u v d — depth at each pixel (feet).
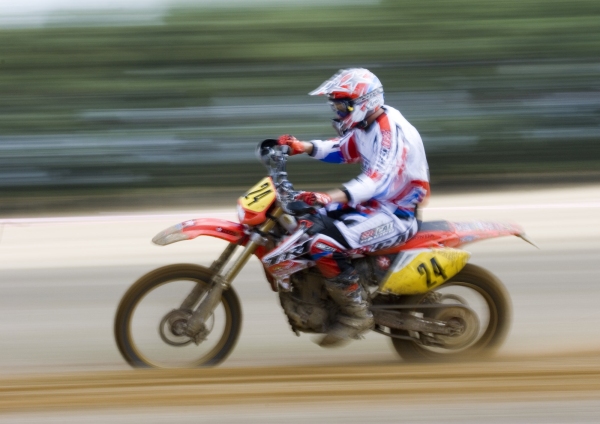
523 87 133.90
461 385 43.27
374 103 46.88
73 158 124.06
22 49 127.44
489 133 132.05
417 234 49.44
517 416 38.65
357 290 47.70
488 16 134.31
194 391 42.27
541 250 82.02
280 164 47.19
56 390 42.60
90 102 126.00
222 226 47.32
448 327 49.29
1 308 63.16
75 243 88.94
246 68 131.13
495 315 50.34
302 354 52.19
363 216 47.83
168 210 114.21
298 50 132.77
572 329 56.75
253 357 51.42
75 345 53.98
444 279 48.78
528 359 49.62
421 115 133.08
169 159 127.03
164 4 132.36
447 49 133.90
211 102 129.49
